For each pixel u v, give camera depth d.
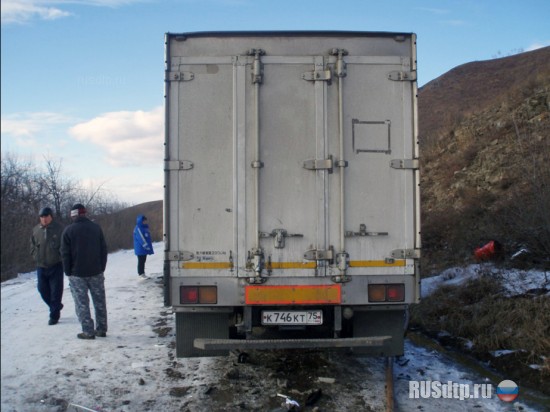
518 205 9.63
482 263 9.55
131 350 6.89
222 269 5.18
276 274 5.18
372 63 5.30
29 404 5.18
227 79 5.26
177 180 5.22
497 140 15.30
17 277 14.20
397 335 5.44
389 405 5.01
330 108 5.28
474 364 6.43
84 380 5.80
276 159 5.23
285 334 5.61
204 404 5.16
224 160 5.23
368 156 5.26
